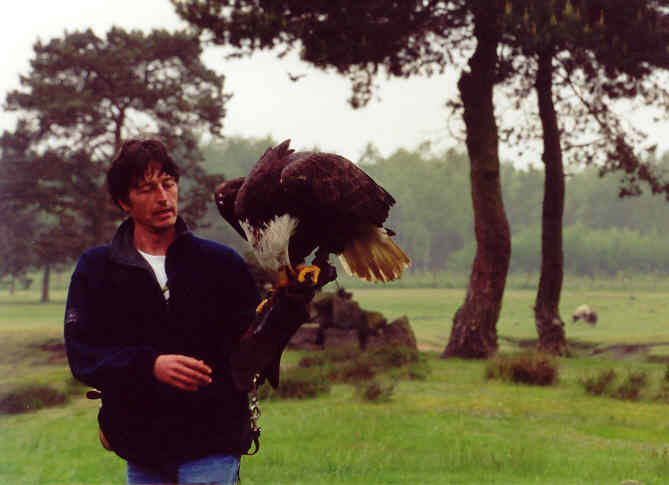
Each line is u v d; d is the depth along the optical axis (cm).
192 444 249
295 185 258
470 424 1281
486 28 2412
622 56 2330
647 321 5662
